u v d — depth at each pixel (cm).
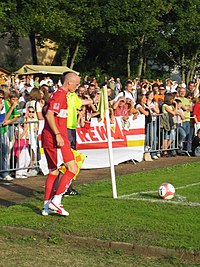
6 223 773
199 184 1087
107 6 4212
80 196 967
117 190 1025
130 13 4262
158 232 718
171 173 1247
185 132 1616
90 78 4481
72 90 823
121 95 1480
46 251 671
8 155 1205
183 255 636
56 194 815
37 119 1260
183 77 5306
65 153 817
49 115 805
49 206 813
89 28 4297
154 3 4319
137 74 4850
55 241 701
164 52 5122
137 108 1477
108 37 4666
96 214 820
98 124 1370
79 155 870
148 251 655
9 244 702
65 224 765
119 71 5059
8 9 3644
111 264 623
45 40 4288
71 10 4066
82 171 1327
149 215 812
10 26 3878
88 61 5050
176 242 669
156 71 5350
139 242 673
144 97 1484
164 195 930
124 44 4722
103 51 5062
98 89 1532
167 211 840
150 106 1534
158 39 4931
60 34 4016
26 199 976
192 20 4900
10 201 967
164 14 4834
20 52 5147
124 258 643
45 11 3841
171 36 4975
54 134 815
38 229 744
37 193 1039
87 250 674
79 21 4103
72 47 4497
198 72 5525
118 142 1423
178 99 1609
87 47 4928
